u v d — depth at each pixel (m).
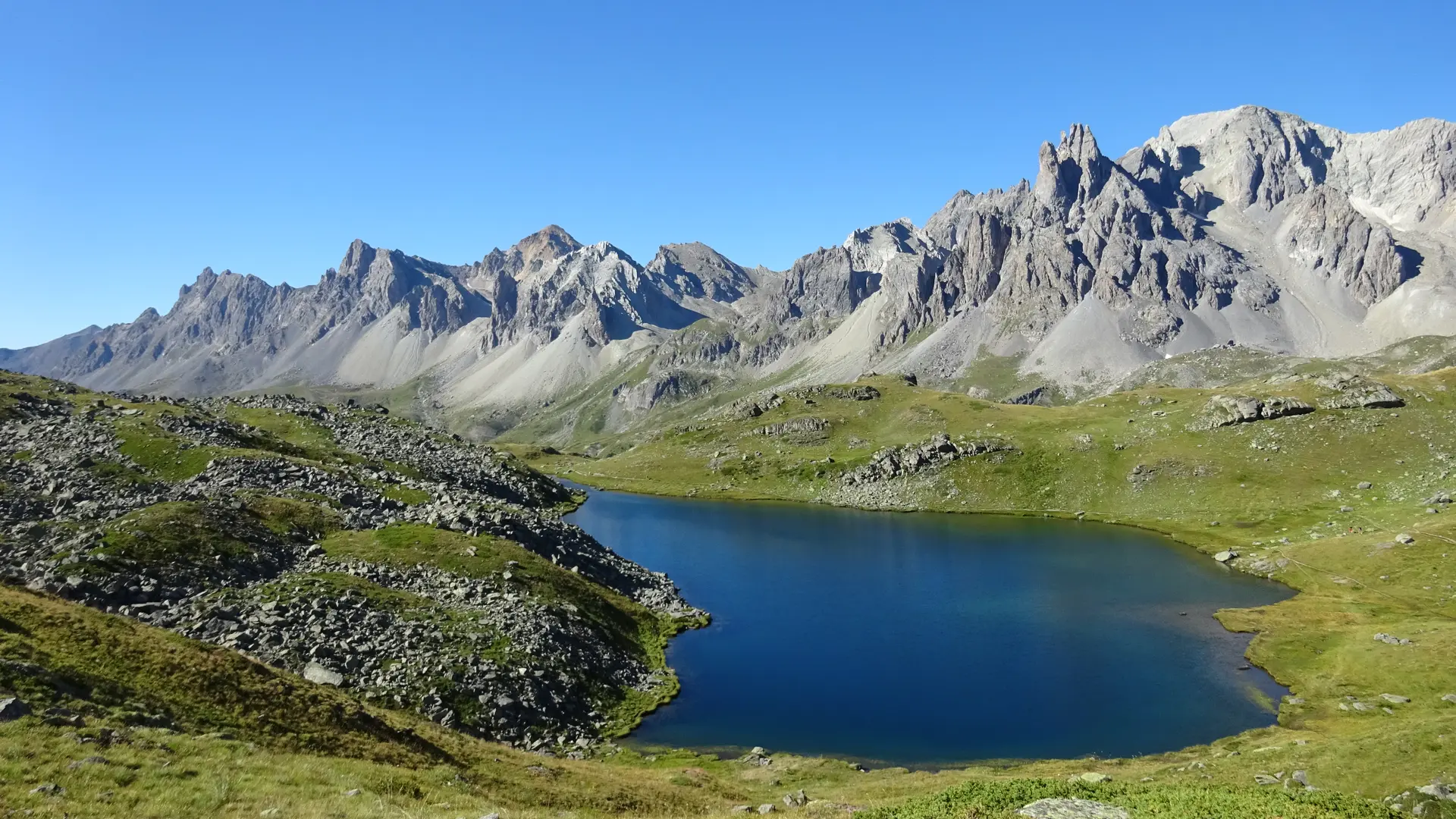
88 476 93.12
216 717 37.72
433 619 72.00
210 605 64.44
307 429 159.00
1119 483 184.62
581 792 44.41
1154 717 70.19
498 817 31.84
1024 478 198.62
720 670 83.31
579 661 75.06
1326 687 74.00
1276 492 160.88
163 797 27.09
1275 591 111.25
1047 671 81.88
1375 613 93.56
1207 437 192.38
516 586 85.12
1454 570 99.81
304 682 46.88
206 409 166.00
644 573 118.00
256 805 28.33
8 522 78.31
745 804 48.38
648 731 68.00
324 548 86.19
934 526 172.88
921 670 82.88
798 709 72.75
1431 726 51.72
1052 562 133.88
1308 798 27.02
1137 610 104.00
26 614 40.41
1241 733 65.50
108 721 32.69
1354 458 165.75
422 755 42.91
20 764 26.44
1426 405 178.38
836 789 53.09
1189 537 148.50
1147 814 26.05
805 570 130.62
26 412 119.25
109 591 63.53
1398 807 40.78
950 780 55.19
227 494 93.50
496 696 62.44
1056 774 57.06
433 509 107.00
